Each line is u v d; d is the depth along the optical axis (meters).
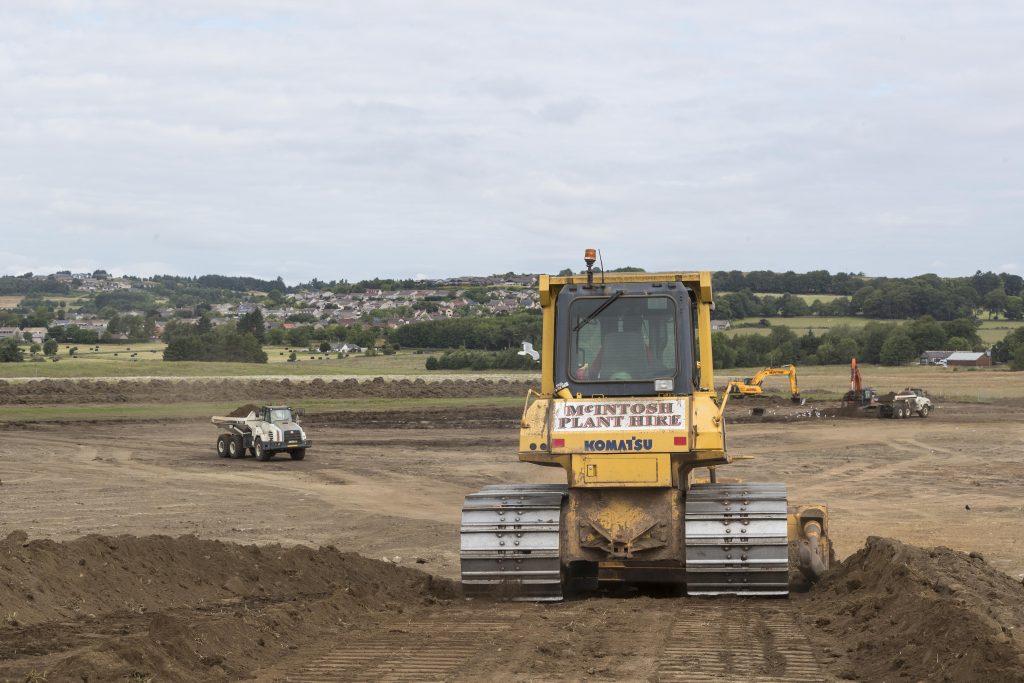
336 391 88.19
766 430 52.16
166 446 44.50
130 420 59.62
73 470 34.44
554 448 12.98
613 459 12.86
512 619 11.71
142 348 195.12
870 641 9.93
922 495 28.31
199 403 75.56
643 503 13.11
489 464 37.44
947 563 13.32
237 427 39.66
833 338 162.75
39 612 11.44
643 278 14.06
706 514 12.80
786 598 12.84
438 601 13.06
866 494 28.56
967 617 9.45
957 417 62.22
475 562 13.09
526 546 12.92
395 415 65.50
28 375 106.06
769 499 12.95
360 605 12.50
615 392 13.56
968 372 135.38
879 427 53.94
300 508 25.78
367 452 42.06
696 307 14.33
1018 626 9.79
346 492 29.42
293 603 11.91
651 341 13.67
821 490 29.56
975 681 8.02
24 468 34.78
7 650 9.84
